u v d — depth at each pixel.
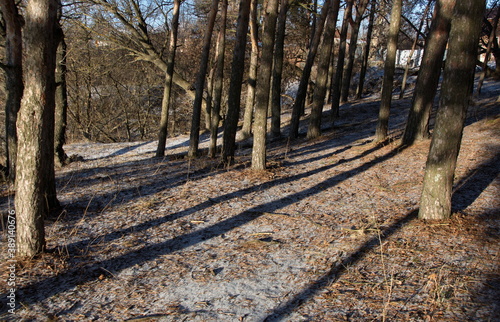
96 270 4.27
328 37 13.45
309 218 5.72
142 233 5.37
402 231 4.84
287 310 3.35
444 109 4.81
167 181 8.52
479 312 3.04
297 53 26.66
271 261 4.36
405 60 41.84
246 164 9.79
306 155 11.14
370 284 3.65
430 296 3.35
